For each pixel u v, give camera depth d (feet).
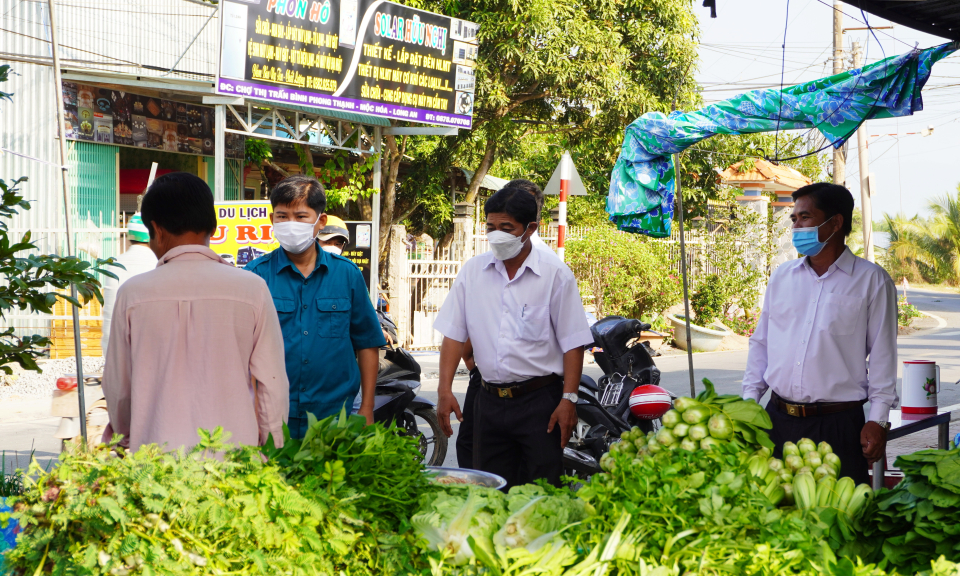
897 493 7.73
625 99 53.57
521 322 12.87
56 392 16.37
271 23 36.29
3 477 15.53
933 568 6.59
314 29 37.73
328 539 6.82
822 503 8.15
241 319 9.18
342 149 44.27
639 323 20.51
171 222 9.29
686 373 42.29
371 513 7.44
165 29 47.50
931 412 14.48
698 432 8.87
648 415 18.69
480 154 63.21
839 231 12.46
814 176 86.38
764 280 66.90
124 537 6.13
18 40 41.73
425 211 60.34
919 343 61.57
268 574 6.34
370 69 40.24
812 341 12.52
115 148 44.73
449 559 7.15
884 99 15.38
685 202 62.03
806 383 12.54
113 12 44.88
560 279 13.00
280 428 9.40
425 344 49.67
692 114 16.90
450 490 8.27
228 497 6.63
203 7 49.37
